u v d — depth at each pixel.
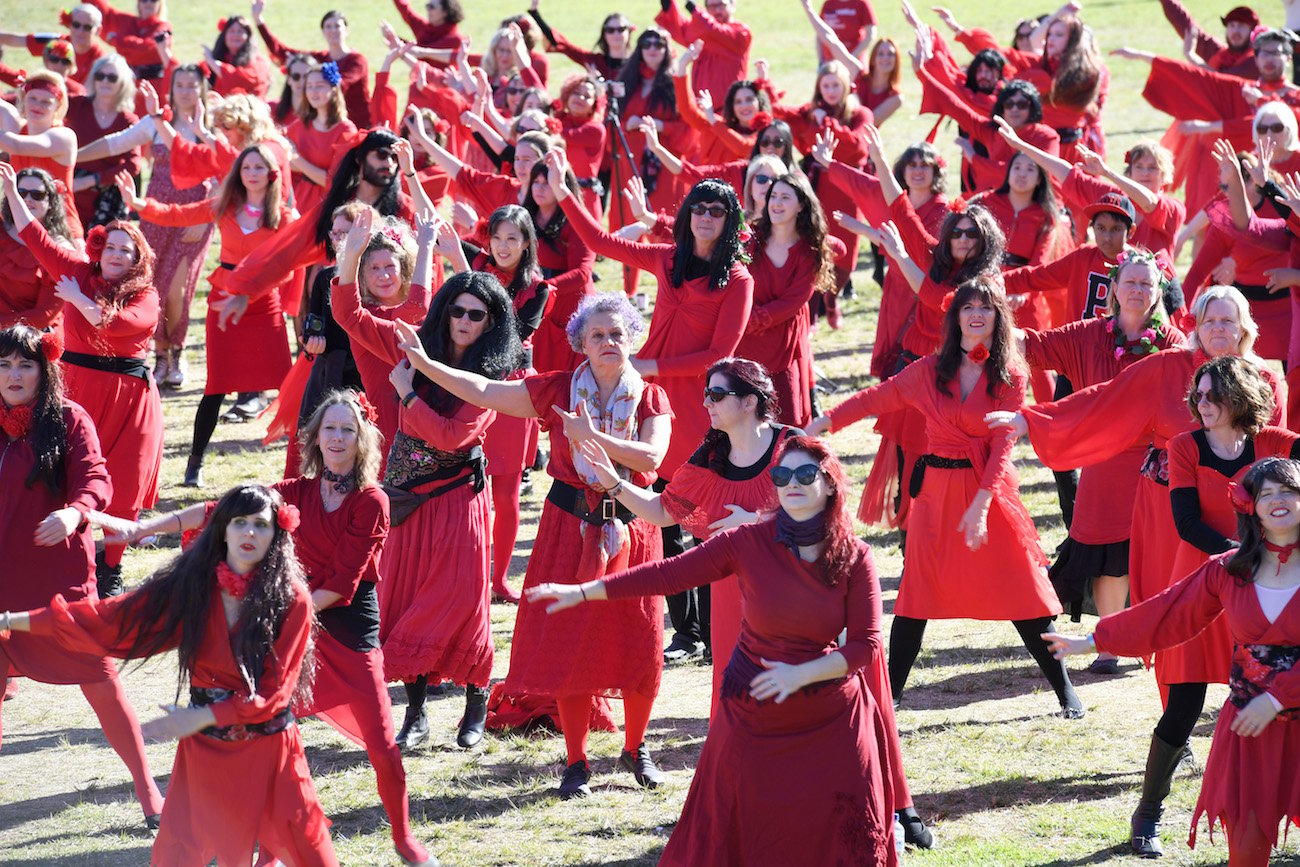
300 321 20.78
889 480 15.08
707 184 13.35
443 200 30.33
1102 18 49.88
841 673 8.62
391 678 11.62
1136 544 11.68
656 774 11.62
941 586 12.31
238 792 8.98
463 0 56.81
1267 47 24.09
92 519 10.91
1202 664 10.24
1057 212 18.59
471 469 11.97
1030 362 12.99
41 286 15.45
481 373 11.59
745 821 8.86
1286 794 9.30
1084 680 13.71
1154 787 10.38
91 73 24.02
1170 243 17.25
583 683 11.18
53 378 11.26
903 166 18.50
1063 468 11.86
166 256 23.06
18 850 10.63
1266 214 18.17
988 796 11.23
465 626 11.94
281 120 25.73
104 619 9.00
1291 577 9.27
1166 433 11.45
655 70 26.22
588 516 11.14
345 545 9.95
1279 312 18.73
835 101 23.69
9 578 11.07
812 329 25.72
